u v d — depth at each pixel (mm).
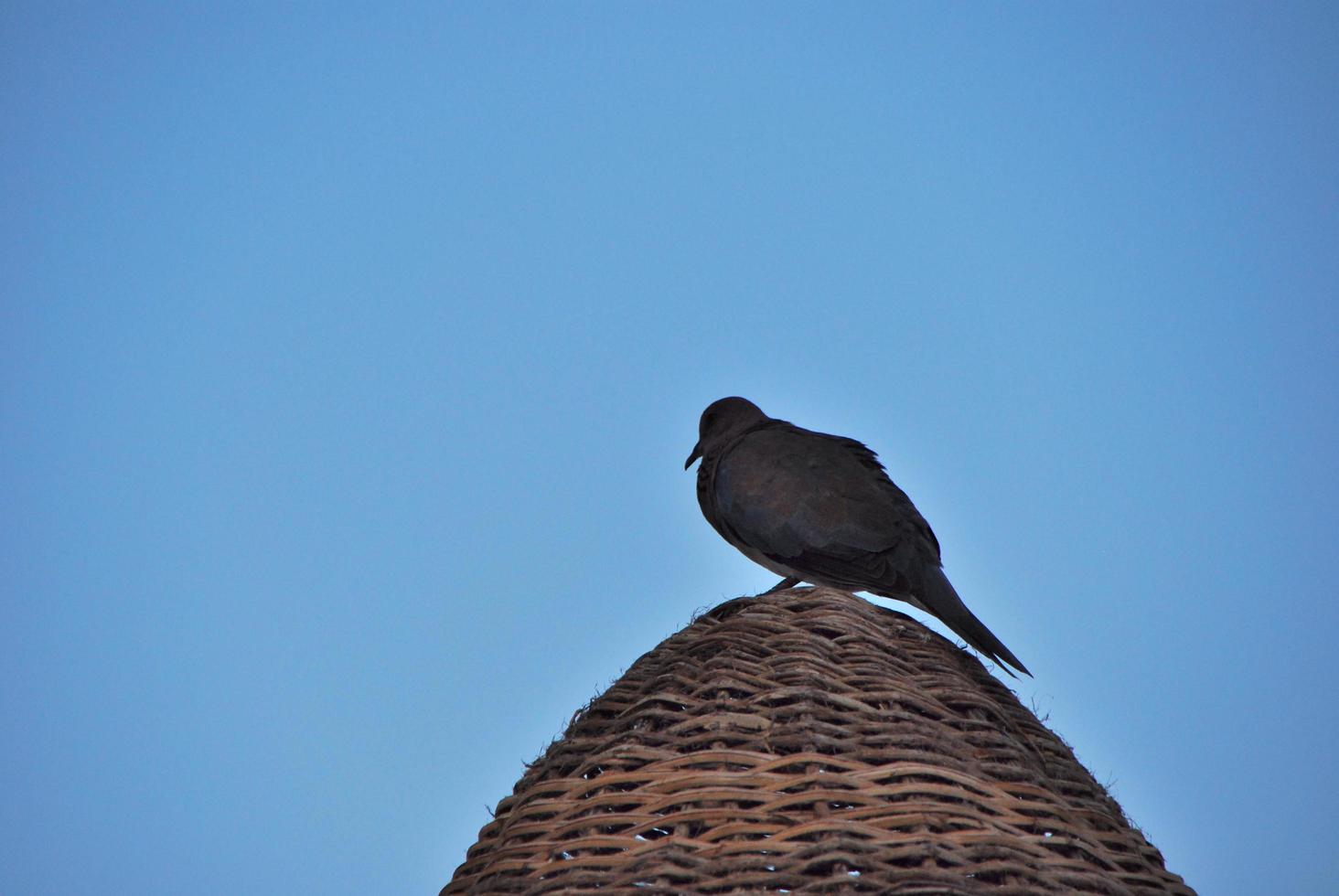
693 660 9961
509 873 9000
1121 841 9406
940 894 7949
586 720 10031
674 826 8648
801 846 8234
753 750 9031
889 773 8766
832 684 9461
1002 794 8906
